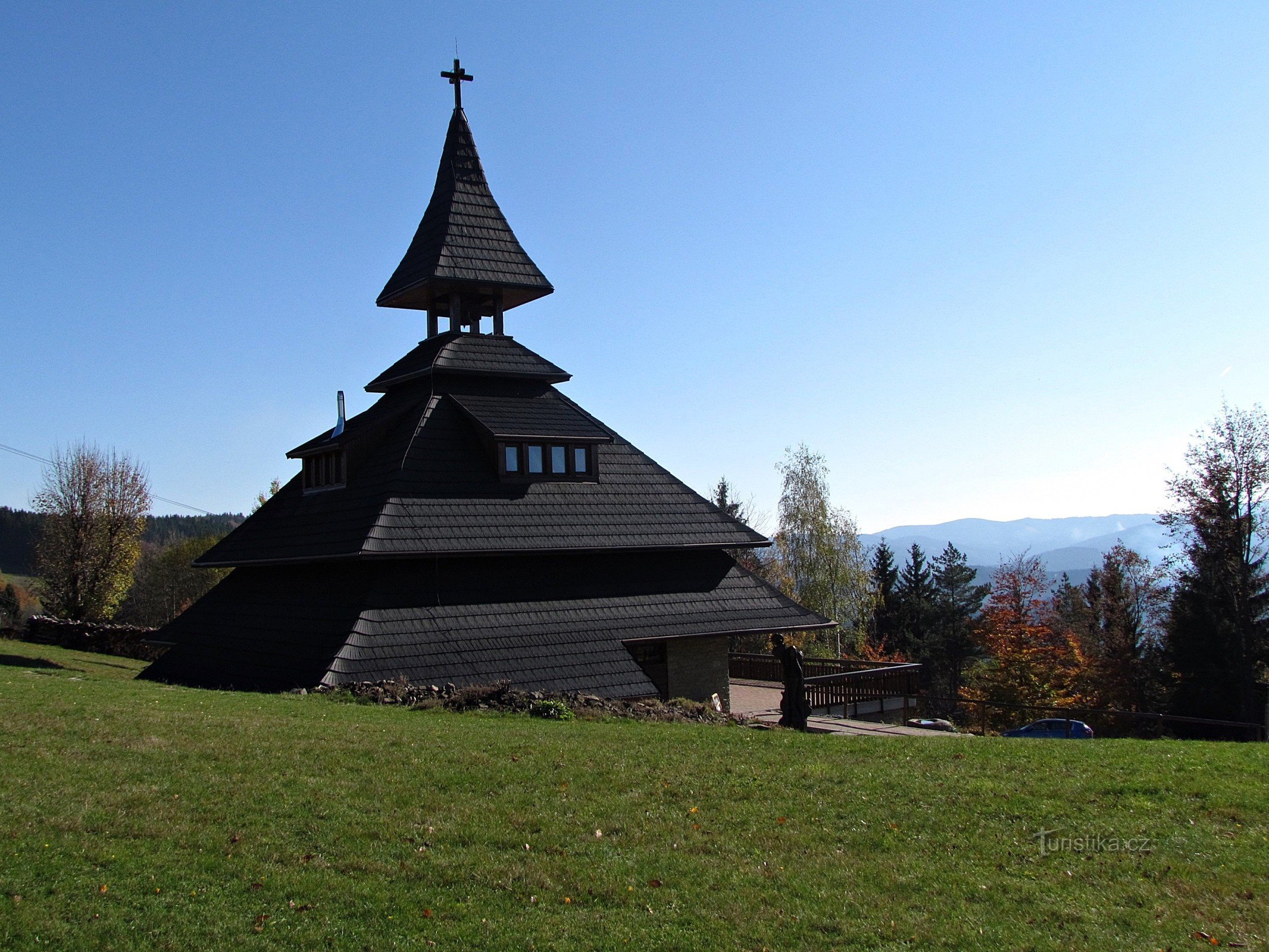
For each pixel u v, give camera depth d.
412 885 8.68
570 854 9.55
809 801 11.57
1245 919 8.34
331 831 9.80
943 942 7.89
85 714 14.53
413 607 22.86
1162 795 11.92
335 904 8.21
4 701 15.58
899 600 96.12
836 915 8.38
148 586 86.38
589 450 27.94
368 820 10.16
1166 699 57.28
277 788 10.97
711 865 9.44
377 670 21.11
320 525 26.02
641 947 7.71
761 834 10.41
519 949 7.61
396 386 30.23
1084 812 11.26
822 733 17.94
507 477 26.16
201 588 83.06
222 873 8.64
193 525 146.88
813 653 56.56
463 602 23.56
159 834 9.39
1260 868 9.48
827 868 9.45
